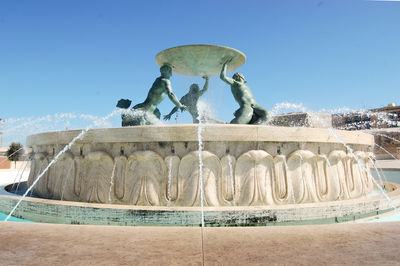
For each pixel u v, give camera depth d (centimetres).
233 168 607
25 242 217
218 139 600
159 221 503
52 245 210
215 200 590
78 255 191
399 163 2089
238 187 603
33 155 833
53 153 741
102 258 186
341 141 692
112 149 641
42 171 762
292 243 215
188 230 251
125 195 615
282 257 188
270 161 622
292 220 510
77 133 668
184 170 602
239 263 179
